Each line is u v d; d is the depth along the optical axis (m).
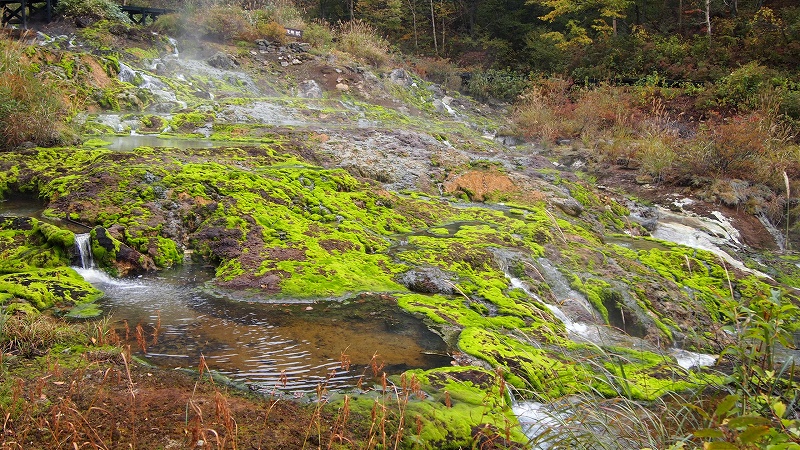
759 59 20.55
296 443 3.59
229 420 3.29
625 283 7.75
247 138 11.76
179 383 4.23
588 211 11.23
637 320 7.19
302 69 19.28
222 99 15.23
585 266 8.12
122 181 7.76
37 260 6.22
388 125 15.49
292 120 14.61
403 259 7.30
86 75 13.47
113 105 13.32
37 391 3.65
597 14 28.41
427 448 3.74
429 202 9.95
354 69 20.08
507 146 16.59
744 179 13.60
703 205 12.78
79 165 8.39
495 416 4.24
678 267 9.04
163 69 16.19
